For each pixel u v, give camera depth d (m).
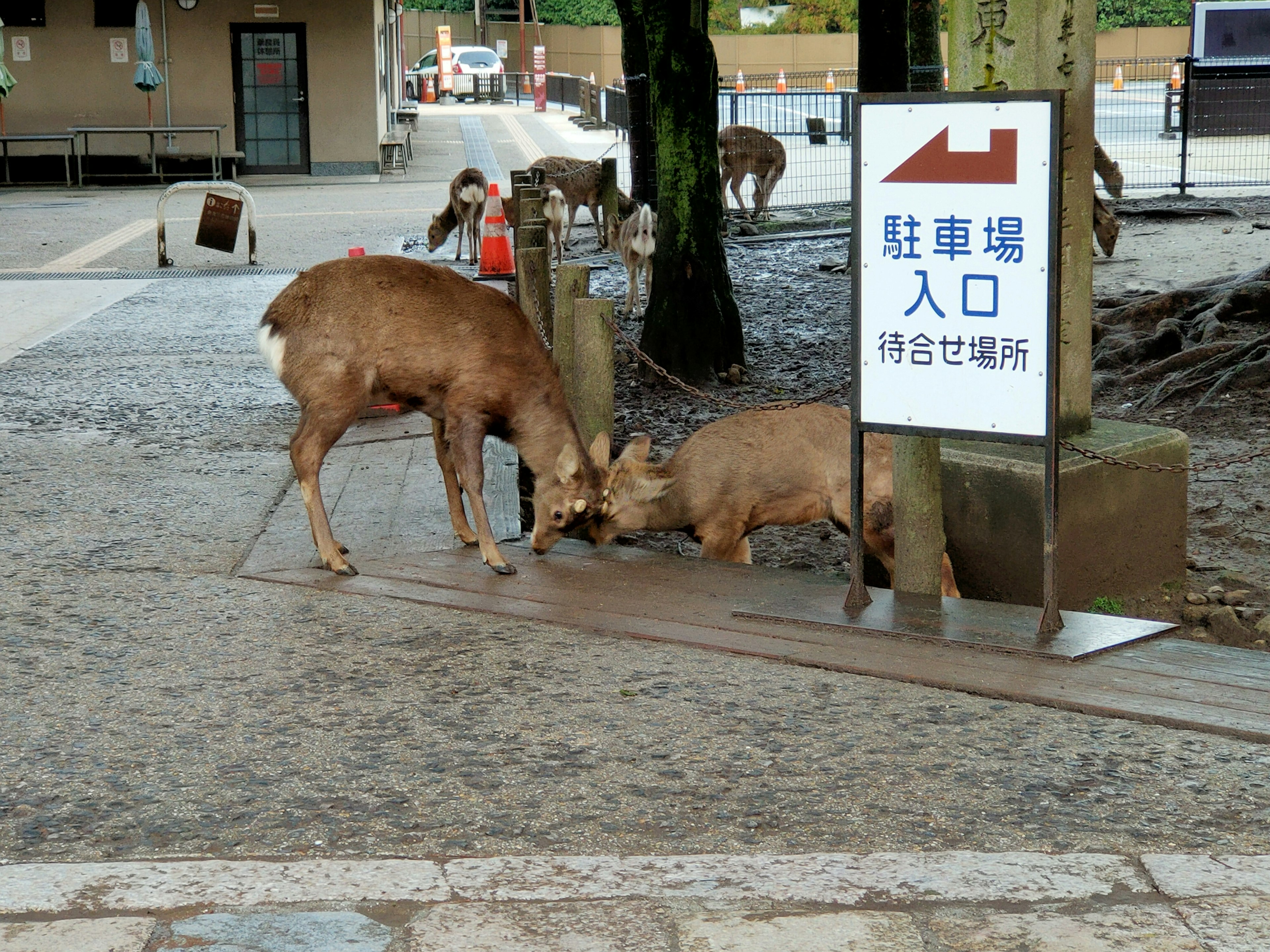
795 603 5.38
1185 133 20.05
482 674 4.75
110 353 11.34
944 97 4.77
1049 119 4.60
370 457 8.00
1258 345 9.27
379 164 27.16
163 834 3.59
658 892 3.24
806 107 34.09
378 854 3.48
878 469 5.79
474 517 5.98
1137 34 52.94
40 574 5.91
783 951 2.98
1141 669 4.64
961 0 5.87
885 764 3.99
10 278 15.51
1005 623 5.05
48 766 4.00
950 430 4.98
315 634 5.18
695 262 10.23
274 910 3.17
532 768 3.99
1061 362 5.89
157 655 4.94
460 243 17.08
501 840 3.55
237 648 5.02
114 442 8.43
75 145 25.88
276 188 25.25
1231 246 15.09
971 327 4.88
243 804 3.77
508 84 56.97
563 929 3.08
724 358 10.43
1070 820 3.62
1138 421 8.85
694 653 4.95
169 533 6.58
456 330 5.82
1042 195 4.66
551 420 6.02
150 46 24.77
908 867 3.35
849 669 4.71
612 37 59.22
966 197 4.80
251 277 15.56
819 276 15.29
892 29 11.04
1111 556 5.90
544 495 6.07
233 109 26.58
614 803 3.76
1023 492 5.70
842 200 22.20
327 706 4.46
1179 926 3.05
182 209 22.39
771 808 3.72
